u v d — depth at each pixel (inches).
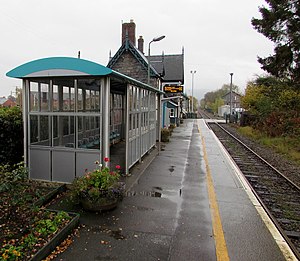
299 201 269.4
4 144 285.7
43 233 168.4
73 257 153.5
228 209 226.5
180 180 308.8
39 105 279.1
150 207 226.4
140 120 388.5
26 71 262.8
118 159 400.2
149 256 155.9
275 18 696.4
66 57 253.8
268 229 191.3
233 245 169.0
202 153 492.4
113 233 181.0
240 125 1194.0
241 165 424.8
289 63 696.4
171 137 738.8
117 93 534.6
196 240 173.9
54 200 236.4
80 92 287.0
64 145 275.1
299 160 469.1
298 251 168.7
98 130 265.3
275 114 812.6
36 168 283.3
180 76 1295.5
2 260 139.3
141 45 1055.0
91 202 209.6
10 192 202.1
